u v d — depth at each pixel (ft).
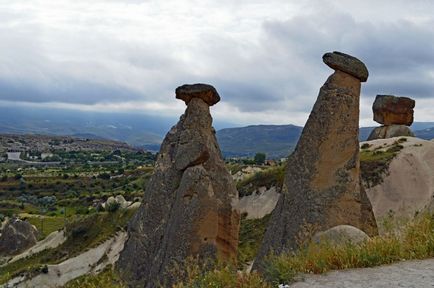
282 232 49.70
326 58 53.16
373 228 50.78
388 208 135.95
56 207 335.67
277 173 173.47
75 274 161.79
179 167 53.16
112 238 181.37
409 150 152.35
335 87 52.11
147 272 52.37
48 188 411.54
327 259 30.19
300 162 51.52
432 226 35.50
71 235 203.10
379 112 169.07
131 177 429.79
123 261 55.16
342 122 51.24
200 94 55.72
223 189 52.24
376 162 149.89
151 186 55.88
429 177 141.28
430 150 151.43
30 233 231.71
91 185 411.75
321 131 51.24
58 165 636.07
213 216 49.65
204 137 53.93
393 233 36.17
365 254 30.37
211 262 46.65
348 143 50.96
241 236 144.56
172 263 48.03
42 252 204.03
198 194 49.73
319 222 48.55
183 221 49.06
